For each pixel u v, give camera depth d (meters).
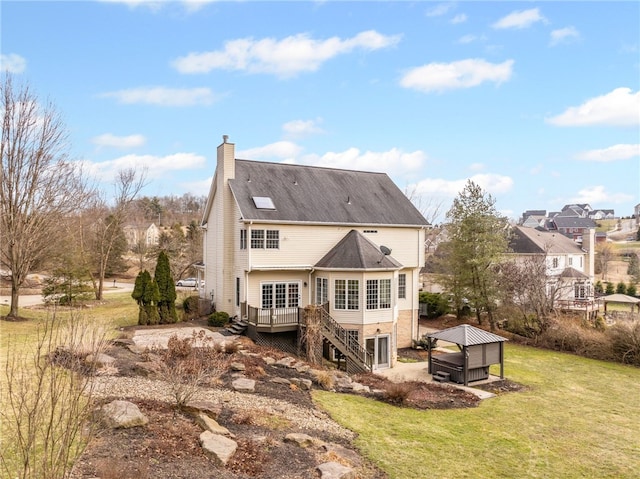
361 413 12.46
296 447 8.80
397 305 26.66
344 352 20.52
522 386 18.77
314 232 24.36
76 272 30.92
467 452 10.69
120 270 61.00
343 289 22.58
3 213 22.89
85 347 9.61
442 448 10.66
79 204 30.58
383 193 28.75
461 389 17.66
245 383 12.77
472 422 13.24
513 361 23.72
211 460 7.45
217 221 25.58
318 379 15.25
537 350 26.86
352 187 27.97
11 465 6.19
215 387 12.24
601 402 16.89
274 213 23.23
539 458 10.90
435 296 35.19
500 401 16.17
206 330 22.53
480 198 31.48
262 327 21.45
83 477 6.09
